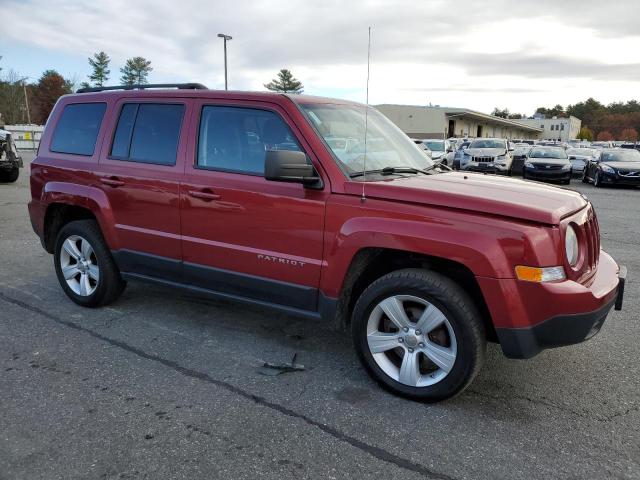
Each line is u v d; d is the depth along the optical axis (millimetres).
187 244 4090
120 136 4535
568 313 2943
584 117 150250
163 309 4906
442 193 3168
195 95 4133
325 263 3473
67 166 4805
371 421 3094
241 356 3951
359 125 4090
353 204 3354
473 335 3080
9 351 3979
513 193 3322
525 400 3350
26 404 3229
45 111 91375
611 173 17938
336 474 2625
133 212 4367
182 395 3361
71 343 4129
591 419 3139
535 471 2658
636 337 4363
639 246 8008
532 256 2926
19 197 12320
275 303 3803
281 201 3596
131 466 2666
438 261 3297
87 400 3285
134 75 94250
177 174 4105
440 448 2840
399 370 3379
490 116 73000
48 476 2582
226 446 2838
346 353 4039
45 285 5605
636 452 2818
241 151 3877
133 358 3887
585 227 3332
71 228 4840
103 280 4723
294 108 3686
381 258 3572
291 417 3125
